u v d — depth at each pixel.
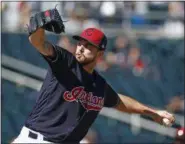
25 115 34.31
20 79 35.44
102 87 16.86
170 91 37.53
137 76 37.38
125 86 37.06
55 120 16.17
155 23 39.69
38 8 38.25
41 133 16.14
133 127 35.12
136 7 40.19
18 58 36.25
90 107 16.50
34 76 35.72
